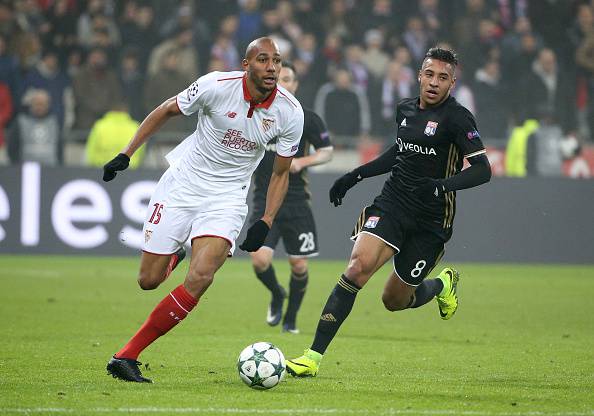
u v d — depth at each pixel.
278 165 23.75
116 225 61.09
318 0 75.94
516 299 45.94
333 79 69.06
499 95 72.31
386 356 28.27
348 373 24.77
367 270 24.09
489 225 63.62
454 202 24.67
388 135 69.75
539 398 21.20
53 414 18.42
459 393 21.73
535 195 63.81
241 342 30.72
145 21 71.38
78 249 60.75
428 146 24.17
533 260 63.84
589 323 37.72
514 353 29.28
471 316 39.69
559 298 46.47
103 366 24.92
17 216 60.22
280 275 53.78
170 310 22.20
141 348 22.31
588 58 76.81
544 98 71.44
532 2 77.75
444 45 74.19
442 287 27.64
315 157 34.31
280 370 21.67
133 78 68.44
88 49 71.12
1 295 42.53
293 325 33.88
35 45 68.25
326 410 19.27
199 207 23.09
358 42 74.06
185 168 23.36
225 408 19.22
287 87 33.19
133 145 23.09
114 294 44.22
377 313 40.44
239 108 22.64
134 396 20.36
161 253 23.34
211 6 74.06
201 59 70.94
